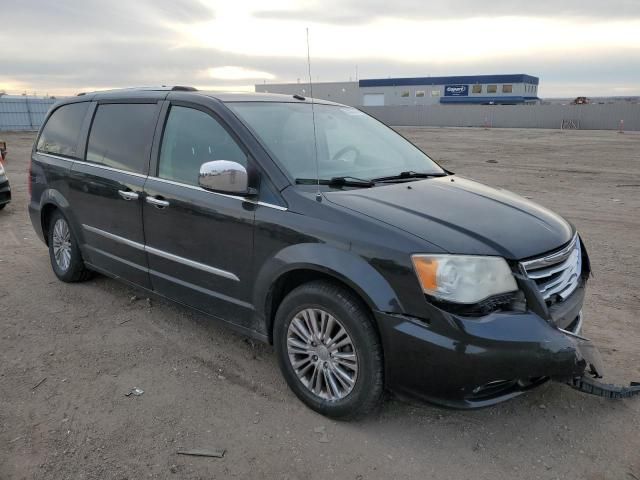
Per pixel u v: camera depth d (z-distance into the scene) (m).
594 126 45.72
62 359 3.81
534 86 74.06
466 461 2.81
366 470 2.74
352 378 2.99
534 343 2.62
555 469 2.76
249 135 3.47
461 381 2.66
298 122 3.90
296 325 3.21
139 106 4.34
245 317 3.51
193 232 3.68
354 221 2.94
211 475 2.70
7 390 3.41
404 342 2.72
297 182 3.29
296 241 3.08
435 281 2.66
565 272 3.08
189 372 3.65
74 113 5.10
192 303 3.88
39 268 5.78
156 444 2.91
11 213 8.69
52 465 2.74
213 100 3.79
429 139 30.77
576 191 11.49
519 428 3.08
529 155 20.45
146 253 4.12
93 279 5.41
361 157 3.95
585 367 2.76
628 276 5.62
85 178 4.62
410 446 2.92
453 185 3.75
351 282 2.84
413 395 2.81
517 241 2.88
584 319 4.52
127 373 3.64
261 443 2.94
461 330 2.61
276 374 3.64
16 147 22.78
